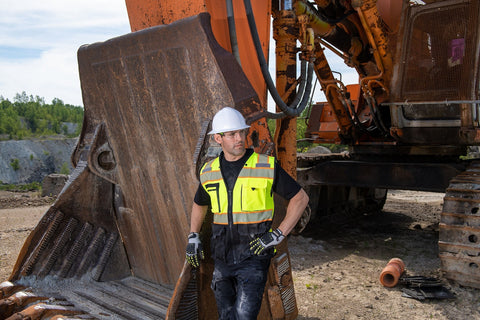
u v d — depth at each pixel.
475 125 5.59
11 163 165.25
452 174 5.97
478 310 4.14
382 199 10.05
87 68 4.01
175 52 3.34
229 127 2.58
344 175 6.99
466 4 5.40
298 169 7.27
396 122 6.19
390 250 6.47
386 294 4.60
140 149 3.86
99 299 3.81
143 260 4.27
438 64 5.67
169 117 3.53
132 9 4.10
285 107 4.10
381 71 6.61
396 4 6.75
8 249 6.33
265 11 4.07
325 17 6.07
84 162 4.12
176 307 2.90
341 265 5.67
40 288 3.89
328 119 8.85
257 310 2.58
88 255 4.20
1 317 3.33
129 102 3.79
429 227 8.30
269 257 2.69
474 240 4.63
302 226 5.03
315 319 3.96
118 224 4.37
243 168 2.65
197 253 2.81
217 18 3.63
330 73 7.39
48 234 3.98
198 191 2.84
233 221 2.65
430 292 4.52
